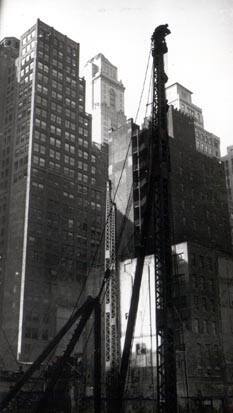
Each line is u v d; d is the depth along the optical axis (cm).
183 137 14150
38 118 15712
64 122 16425
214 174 14112
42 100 16062
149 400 7931
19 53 17238
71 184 15900
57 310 13688
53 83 16562
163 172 4703
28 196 14512
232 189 15675
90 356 10312
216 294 9881
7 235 14725
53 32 17075
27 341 12788
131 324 4919
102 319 10856
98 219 16300
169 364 4022
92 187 16550
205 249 10112
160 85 5038
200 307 9350
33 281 13638
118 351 7138
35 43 16588
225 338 9519
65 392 7788
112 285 7450
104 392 8700
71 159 16225
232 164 16012
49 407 7506
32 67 16388
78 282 14688
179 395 8088
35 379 8156
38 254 14112
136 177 11975
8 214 15038
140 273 4897
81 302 14038
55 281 14125
